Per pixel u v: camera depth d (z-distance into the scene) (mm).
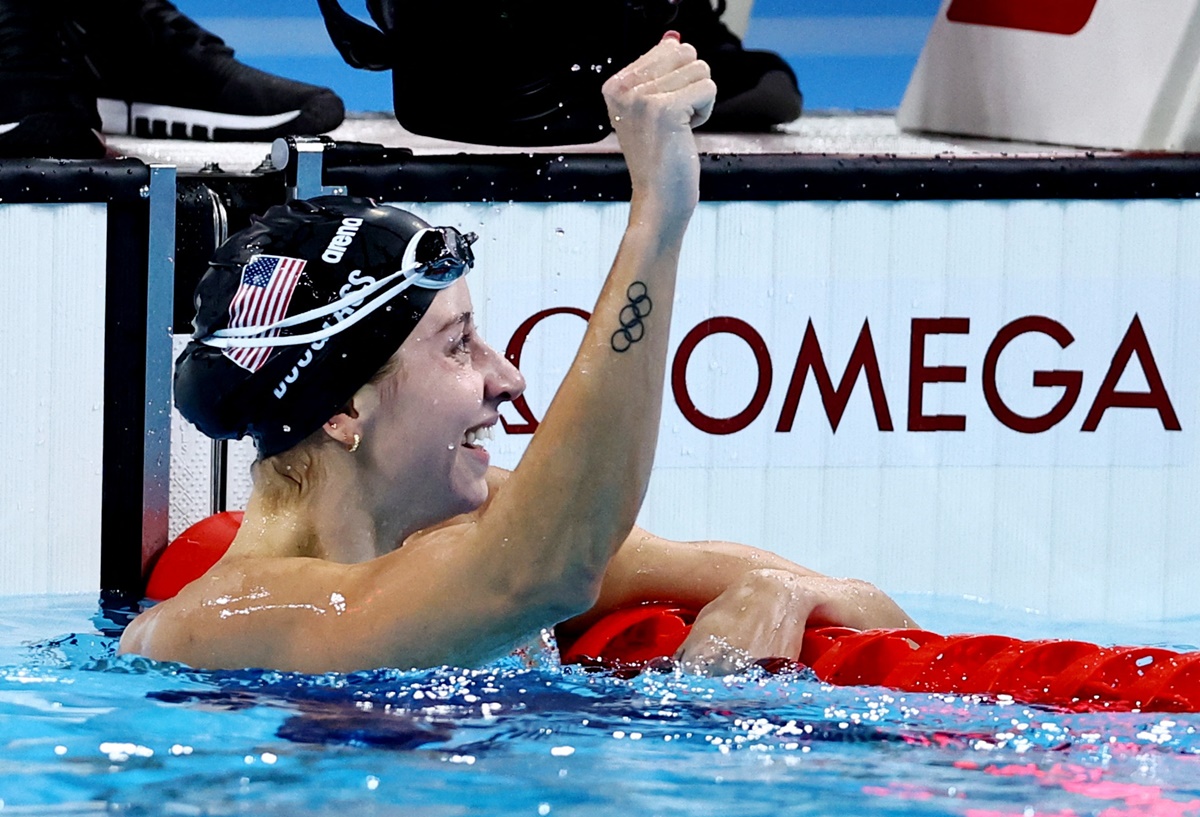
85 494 8555
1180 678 4824
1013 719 4598
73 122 8984
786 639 5336
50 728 4469
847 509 9086
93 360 8492
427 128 8945
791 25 13523
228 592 4965
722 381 8992
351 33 8820
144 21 10484
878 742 4352
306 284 4863
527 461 4215
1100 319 9000
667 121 4238
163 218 8336
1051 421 9055
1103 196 8914
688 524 9062
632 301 4191
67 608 7762
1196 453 9086
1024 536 9125
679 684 5004
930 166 8875
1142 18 9539
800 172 8844
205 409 5035
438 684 4746
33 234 8352
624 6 8594
